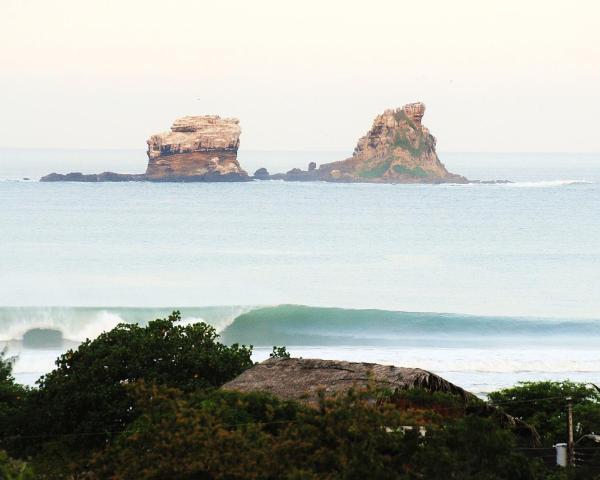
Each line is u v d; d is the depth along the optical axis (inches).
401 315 4771.2
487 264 7052.2
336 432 1282.0
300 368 1859.0
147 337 2034.9
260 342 4434.1
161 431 1279.5
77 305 5187.0
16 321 4557.1
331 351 3991.1
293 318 4773.6
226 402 1529.3
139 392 1393.9
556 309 5295.3
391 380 1737.2
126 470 1267.2
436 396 1662.2
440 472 1229.1
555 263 7116.1
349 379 1765.5
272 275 6387.8
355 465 1205.7
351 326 4751.5
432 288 5999.0
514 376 3481.8
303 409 1413.6
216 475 1240.2
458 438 1274.6
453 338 4453.7
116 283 5954.7
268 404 1510.8
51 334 4517.7
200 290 5772.6
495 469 1264.8
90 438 1877.5
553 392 2237.9
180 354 2006.6
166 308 4751.5
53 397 1948.8
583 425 2006.6
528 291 5900.6
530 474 1294.3
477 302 5521.7
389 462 1242.0
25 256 7091.5
